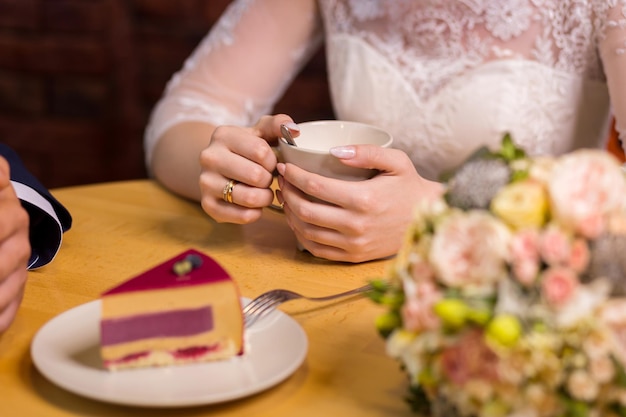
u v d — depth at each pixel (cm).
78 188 111
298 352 67
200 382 65
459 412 58
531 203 54
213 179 93
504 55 112
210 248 92
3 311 72
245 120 127
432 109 116
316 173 87
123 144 231
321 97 215
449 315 53
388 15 119
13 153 95
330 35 126
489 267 54
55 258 88
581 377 53
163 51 222
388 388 66
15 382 66
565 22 112
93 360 68
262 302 74
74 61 225
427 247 56
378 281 60
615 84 107
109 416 62
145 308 67
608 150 128
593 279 54
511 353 53
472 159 60
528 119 113
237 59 126
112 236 95
